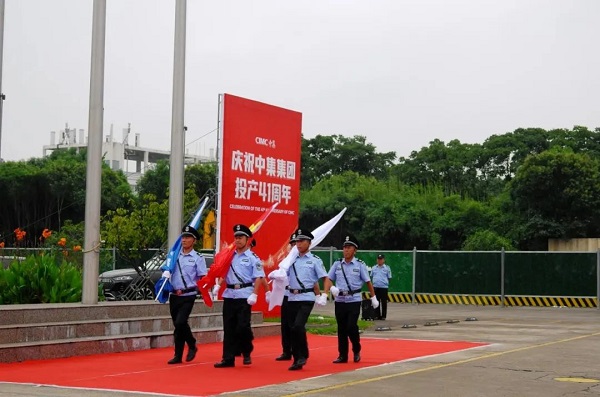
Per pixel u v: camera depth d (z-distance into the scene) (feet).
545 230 158.30
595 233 163.12
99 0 56.85
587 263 111.86
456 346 58.65
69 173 155.53
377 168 214.48
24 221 155.33
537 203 162.50
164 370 43.39
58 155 188.03
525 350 55.67
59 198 154.71
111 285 82.02
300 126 78.33
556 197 160.76
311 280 45.42
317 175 212.84
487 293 117.60
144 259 92.79
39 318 49.83
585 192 158.30
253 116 72.54
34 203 155.53
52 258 64.03
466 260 119.34
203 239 90.74
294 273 45.32
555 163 160.35
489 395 35.73
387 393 35.96
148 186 177.47
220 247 69.15
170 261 46.73
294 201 77.30
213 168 177.99
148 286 80.89
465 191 191.93
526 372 43.70
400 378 40.93
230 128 70.08
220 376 41.29
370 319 86.84
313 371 43.73
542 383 39.65
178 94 64.49
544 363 47.98
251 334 46.09
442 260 121.08
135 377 40.45
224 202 69.46
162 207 92.48
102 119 56.59
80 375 40.91
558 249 158.10
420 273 122.52
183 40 65.05
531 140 200.75
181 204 64.08
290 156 76.95
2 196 154.10
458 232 169.17
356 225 175.52
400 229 168.35
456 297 119.65
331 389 36.99
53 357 47.52
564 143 196.95
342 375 42.06
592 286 111.34
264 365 46.26
